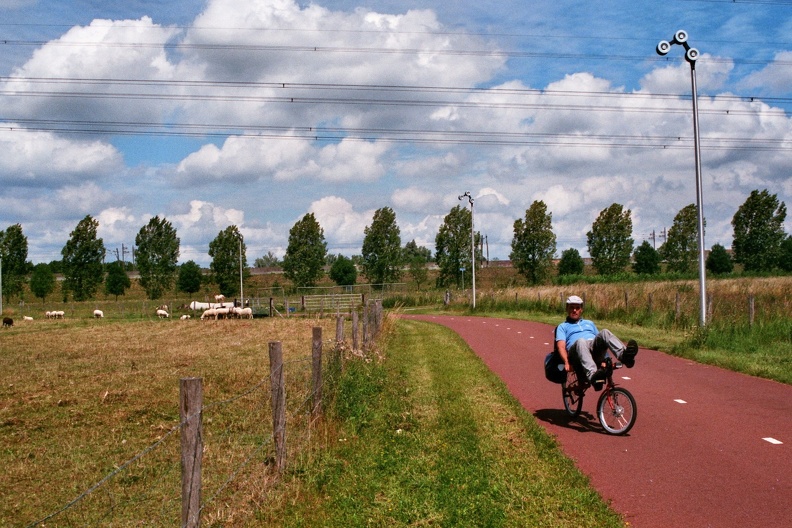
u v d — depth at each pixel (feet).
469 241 213.46
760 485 21.12
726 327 60.13
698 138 63.93
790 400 34.78
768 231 231.91
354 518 19.40
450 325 95.76
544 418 31.55
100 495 23.02
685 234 251.39
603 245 237.66
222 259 224.53
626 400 28.07
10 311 198.29
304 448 25.46
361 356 40.68
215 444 28.25
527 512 19.29
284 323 118.83
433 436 28.14
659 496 20.42
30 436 32.04
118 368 57.47
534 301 127.54
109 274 248.32
